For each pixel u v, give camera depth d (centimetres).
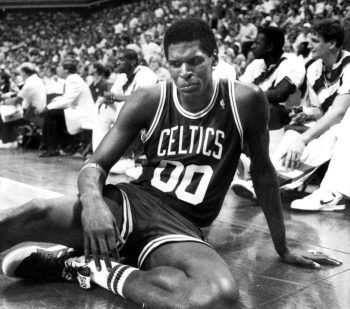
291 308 159
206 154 163
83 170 162
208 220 172
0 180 407
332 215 290
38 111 629
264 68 387
